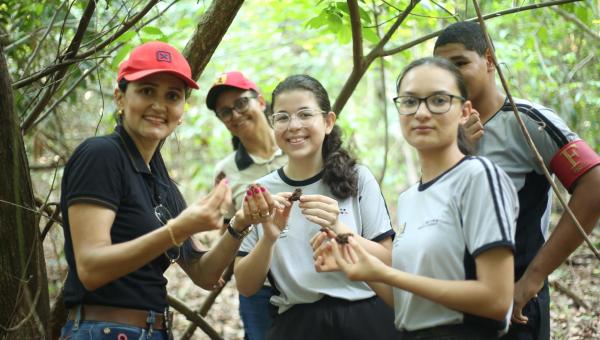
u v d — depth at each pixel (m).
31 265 2.35
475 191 1.87
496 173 1.88
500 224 1.81
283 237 2.50
